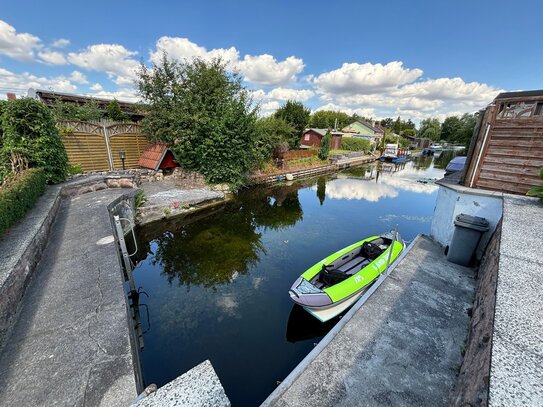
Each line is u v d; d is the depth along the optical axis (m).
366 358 2.99
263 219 10.42
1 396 2.07
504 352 1.22
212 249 7.58
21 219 4.57
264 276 6.24
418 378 2.75
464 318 3.61
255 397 3.45
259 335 4.46
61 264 3.93
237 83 13.63
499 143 5.12
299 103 24.11
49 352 2.45
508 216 3.47
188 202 9.92
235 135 12.53
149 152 12.78
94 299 3.17
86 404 2.00
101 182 8.36
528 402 0.98
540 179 4.62
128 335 2.65
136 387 2.15
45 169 6.96
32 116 6.62
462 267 4.94
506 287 1.78
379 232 9.18
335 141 35.25
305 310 4.87
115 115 15.71
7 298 2.79
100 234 4.92
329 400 2.54
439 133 64.38
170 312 4.96
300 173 20.20
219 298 5.40
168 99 12.59
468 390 1.90
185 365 3.86
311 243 8.18
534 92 5.55
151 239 8.12
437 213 6.16
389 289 4.23
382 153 32.69
